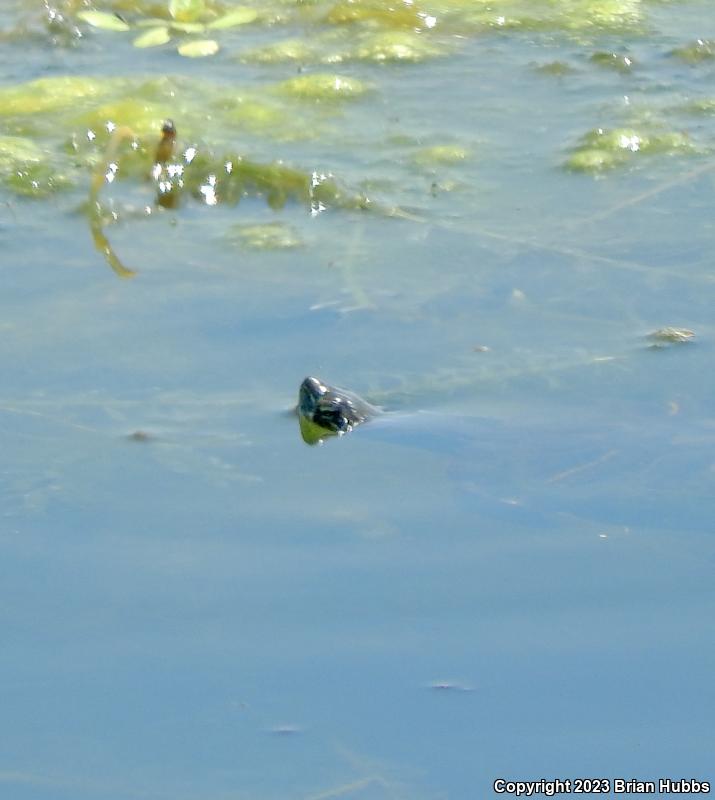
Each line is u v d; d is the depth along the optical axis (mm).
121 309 6125
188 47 9422
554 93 8625
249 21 10008
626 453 4957
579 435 5094
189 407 5387
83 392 5492
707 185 7312
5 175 7488
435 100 8562
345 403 5223
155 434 5207
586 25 9867
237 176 7391
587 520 4633
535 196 7262
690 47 9164
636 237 6812
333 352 5766
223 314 6078
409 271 6516
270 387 5520
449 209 7148
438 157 7719
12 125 8156
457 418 5250
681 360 5688
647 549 4500
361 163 7656
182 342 5840
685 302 6211
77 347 5797
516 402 5383
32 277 6430
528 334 5949
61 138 7973
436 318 6082
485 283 6410
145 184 7445
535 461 4953
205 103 8492
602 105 8352
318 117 8312
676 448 4973
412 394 5465
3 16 10203
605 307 6195
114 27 9883
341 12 10086
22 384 5539
